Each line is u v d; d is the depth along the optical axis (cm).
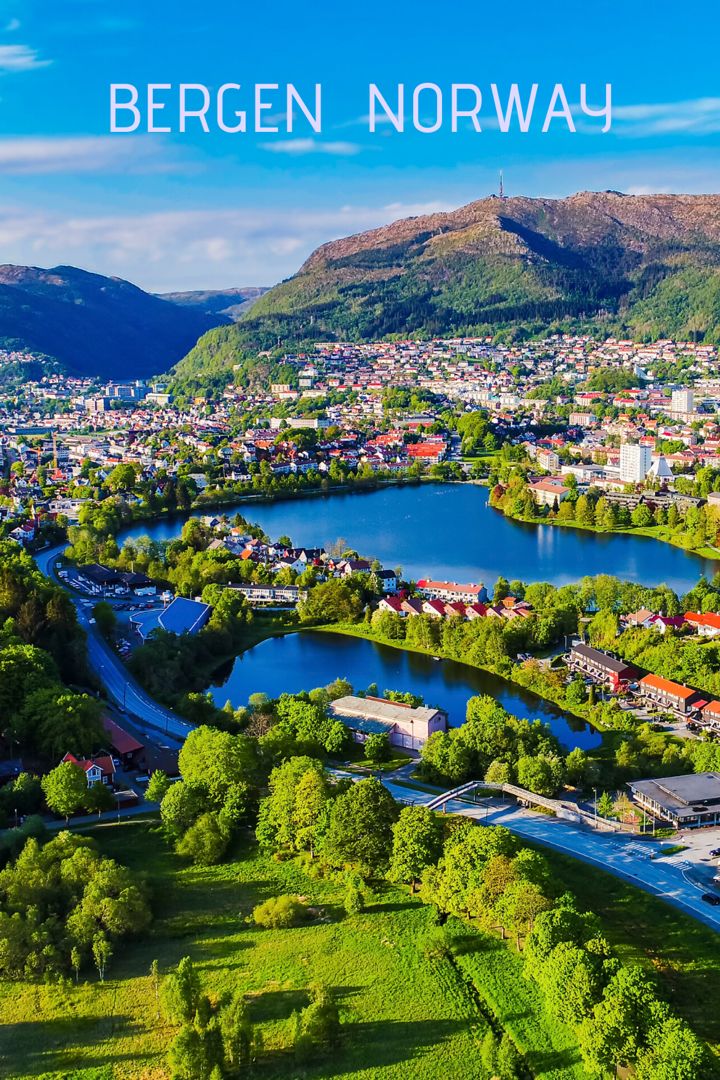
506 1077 18612
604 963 19638
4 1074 19012
